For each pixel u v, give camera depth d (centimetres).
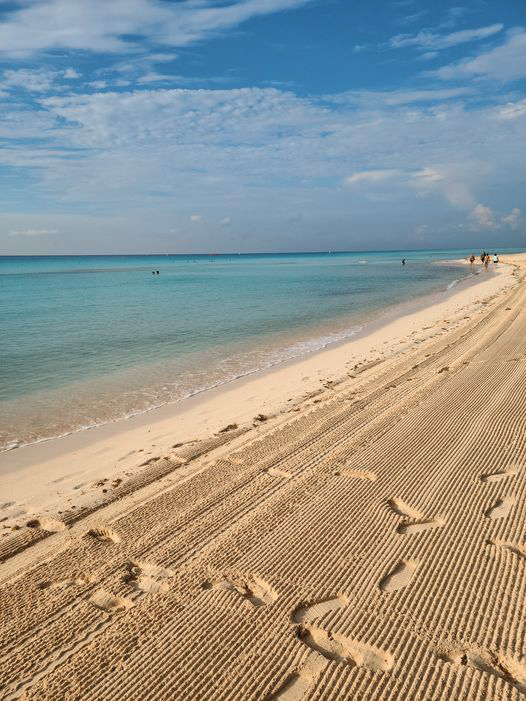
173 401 1001
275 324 1983
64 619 367
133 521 510
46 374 1211
